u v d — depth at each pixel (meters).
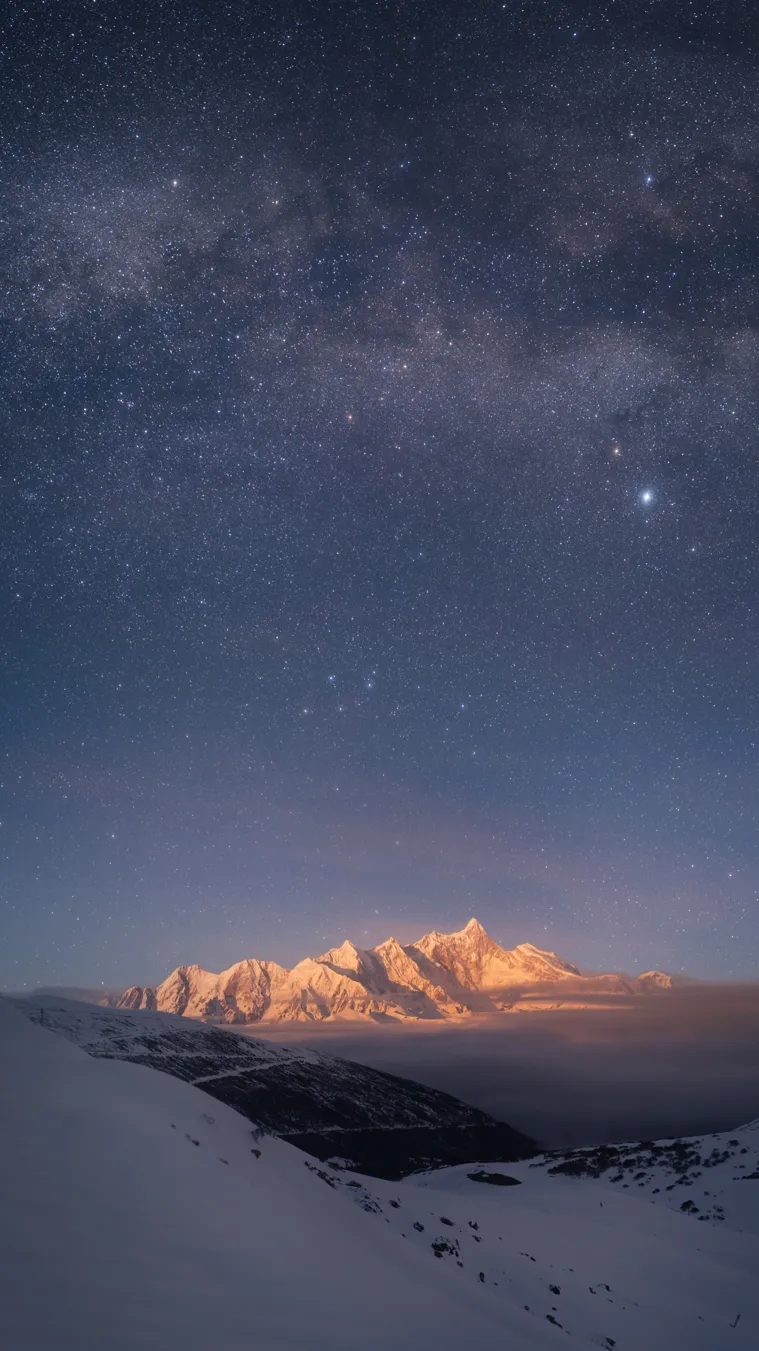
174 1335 8.85
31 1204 10.54
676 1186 91.06
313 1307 11.47
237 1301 10.45
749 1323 35.41
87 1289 9.09
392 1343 11.49
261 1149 17.89
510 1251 36.34
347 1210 18.33
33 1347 7.54
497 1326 15.84
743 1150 97.81
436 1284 16.84
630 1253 42.72
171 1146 14.48
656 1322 32.66
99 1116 14.05
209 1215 12.70
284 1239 13.62
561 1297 31.77
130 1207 11.62
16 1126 12.56
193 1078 195.12
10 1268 8.89
